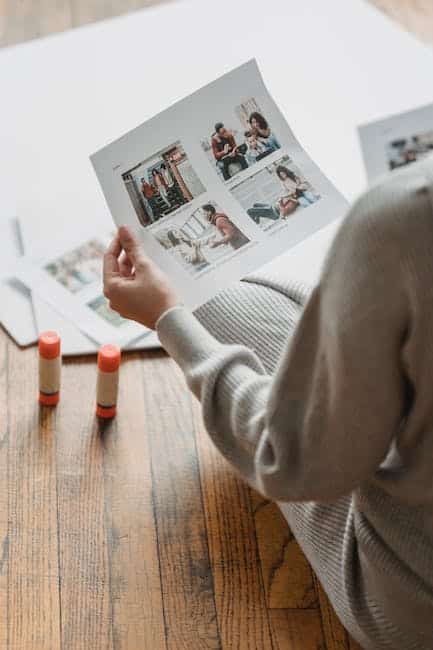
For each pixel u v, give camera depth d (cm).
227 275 148
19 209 223
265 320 155
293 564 166
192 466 179
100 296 205
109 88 256
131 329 200
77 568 163
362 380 97
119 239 146
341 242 93
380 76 262
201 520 171
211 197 152
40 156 237
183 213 152
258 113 154
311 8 283
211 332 157
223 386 123
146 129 153
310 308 100
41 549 165
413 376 97
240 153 154
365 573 129
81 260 212
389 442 104
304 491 110
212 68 263
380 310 92
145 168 152
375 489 121
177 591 162
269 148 154
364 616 133
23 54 264
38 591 160
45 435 182
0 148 238
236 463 125
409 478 110
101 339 197
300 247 217
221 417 124
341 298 94
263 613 160
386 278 91
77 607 158
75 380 192
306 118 249
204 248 150
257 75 153
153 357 196
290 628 158
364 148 162
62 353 195
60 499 173
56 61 263
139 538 168
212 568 165
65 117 248
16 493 173
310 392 104
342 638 157
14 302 204
